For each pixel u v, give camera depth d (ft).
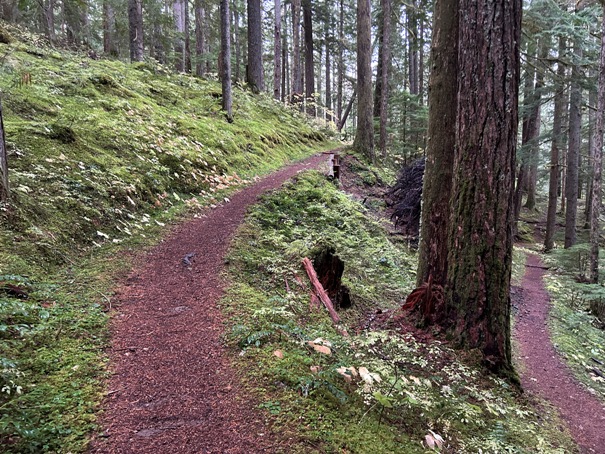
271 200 33.17
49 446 7.79
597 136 36.47
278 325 14.25
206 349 12.51
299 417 9.85
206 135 40.86
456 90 18.80
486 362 16.52
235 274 19.29
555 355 22.97
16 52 36.35
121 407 9.46
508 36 15.83
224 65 49.47
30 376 9.87
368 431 10.09
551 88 50.42
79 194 21.63
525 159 62.23
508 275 16.72
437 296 18.60
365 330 18.35
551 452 12.34
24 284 13.93
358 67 62.03
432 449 10.20
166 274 18.28
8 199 17.40
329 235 30.07
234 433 9.01
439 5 19.02
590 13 41.37
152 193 27.35
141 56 57.98
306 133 70.64
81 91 34.58
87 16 63.21
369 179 55.42
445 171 19.15
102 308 14.35
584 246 40.22
